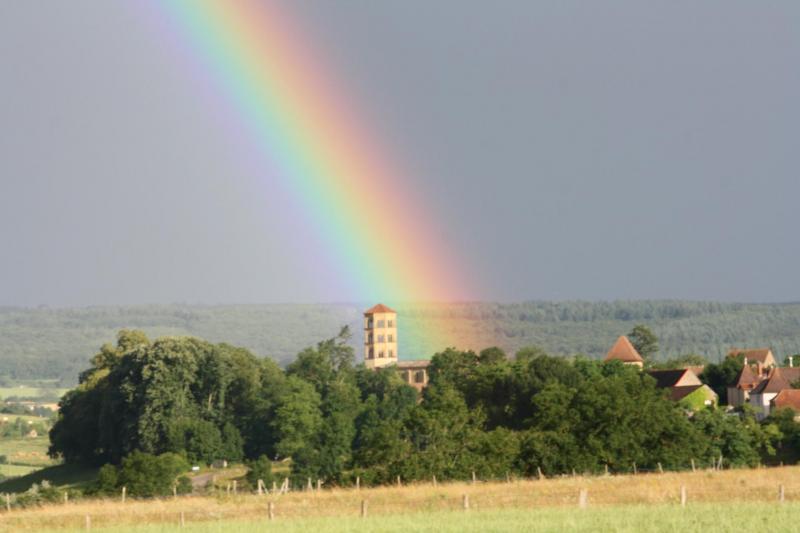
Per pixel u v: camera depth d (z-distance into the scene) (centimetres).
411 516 17388
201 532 16500
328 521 17100
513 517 16625
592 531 14875
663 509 16912
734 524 15062
